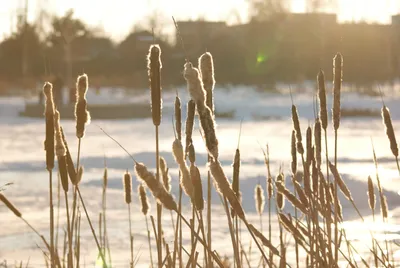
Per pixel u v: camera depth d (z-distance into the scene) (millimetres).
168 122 62500
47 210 18172
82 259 11820
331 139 42219
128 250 12930
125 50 125625
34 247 13367
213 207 17812
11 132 50312
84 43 116938
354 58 130250
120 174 26125
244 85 127812
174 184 20375
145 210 6488
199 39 103438
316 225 5188
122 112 68938
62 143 4895
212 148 3541
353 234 12547
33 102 88875
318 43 123250
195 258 4801
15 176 25594
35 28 95625
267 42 129625
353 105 81875
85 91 5000
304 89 114062
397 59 130250
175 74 105375
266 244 3947
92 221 16234
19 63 114500
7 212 17875
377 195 19375
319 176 5430
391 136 5711
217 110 74562
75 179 5152
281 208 6148
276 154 33062
